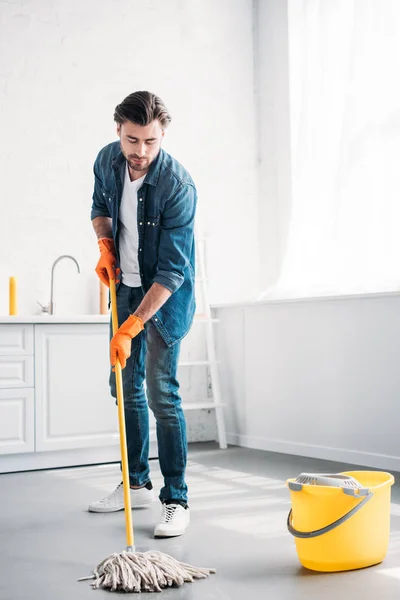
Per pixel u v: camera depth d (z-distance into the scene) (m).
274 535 2.50
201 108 5.02
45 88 4.51
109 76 4.70
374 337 3.77
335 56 4.38
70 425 4.00
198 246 4.92
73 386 4.01
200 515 2.82
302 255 4.54
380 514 2.12
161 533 2.48
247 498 3.12
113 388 2.85
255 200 5.19
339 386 3.99
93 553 2.33
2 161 4.38
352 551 2.08
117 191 2.61
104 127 4.68
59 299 4.49
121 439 2.28
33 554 2.34
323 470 3.73
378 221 4.02
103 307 4.50
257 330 4.61
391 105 3.98
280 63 4.98
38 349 3.93
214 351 4.79
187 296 2.63
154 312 2.46
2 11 4.42
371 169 4.07
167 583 1.99
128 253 2.68
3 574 2.14
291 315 4.32
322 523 2.07
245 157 5.16
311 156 4.52
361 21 4.15
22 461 3.92
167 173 2.52
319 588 1.96
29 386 3.91
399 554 2.24
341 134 4.25
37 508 3.01
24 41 4.47
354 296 3.82
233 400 4.84
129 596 1.93
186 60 4.97
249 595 1.92
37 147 4.47
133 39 4.79
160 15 4.89
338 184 4.25
